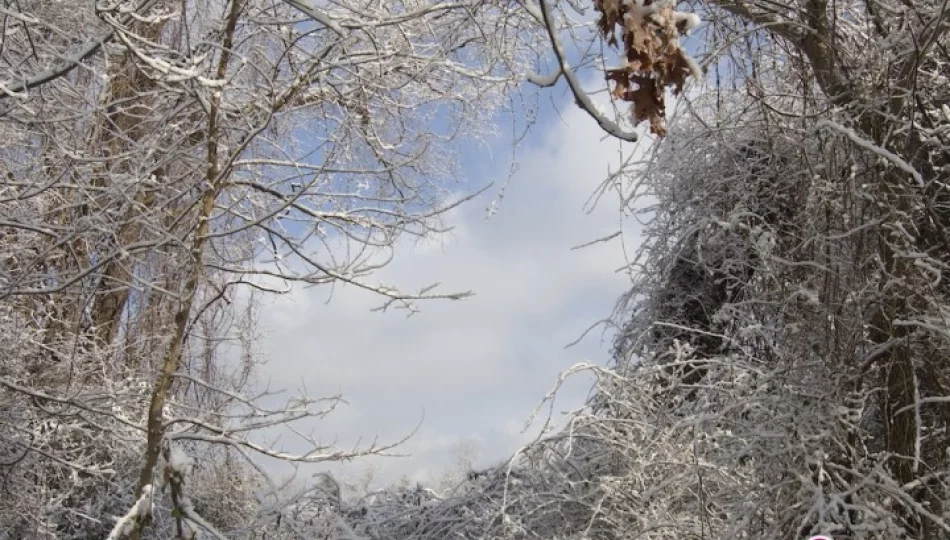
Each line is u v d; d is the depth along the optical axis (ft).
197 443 25.77
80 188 18.03
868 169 14.83
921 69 16.17
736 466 16.28
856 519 14.48
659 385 20.42
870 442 16.20
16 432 22.95
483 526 21.75
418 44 20.88
